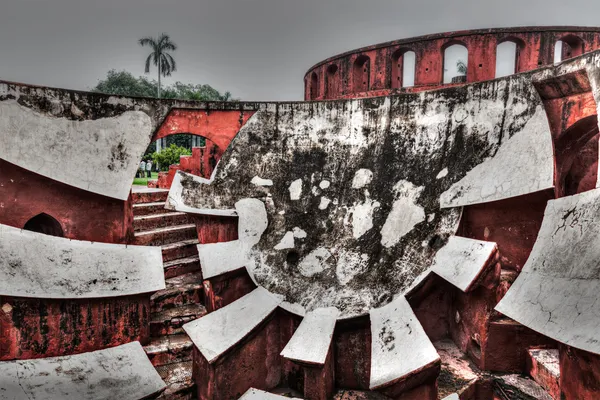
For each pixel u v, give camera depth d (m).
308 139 8.08
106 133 7.41
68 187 6.99
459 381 5.58
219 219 7.59
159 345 6.53
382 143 7.59
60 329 5.66
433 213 6.53
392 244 6.61
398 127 7.52
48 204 6.83
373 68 10.88
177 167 12.97
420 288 6.02
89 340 5.91
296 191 7.72
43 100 6.80
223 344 5.62
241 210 7.60
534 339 5.69
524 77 6.17
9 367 5.04
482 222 6.38
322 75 12.88
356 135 7.82
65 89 7.04
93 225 7.29
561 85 5.62
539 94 6.01
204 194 7.82
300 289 6.57
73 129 7.07
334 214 7.30
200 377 5.80
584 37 9.81
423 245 6.33
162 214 9.84
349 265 6.69
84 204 7.18
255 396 5.33
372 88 10.94
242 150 8.19
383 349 5.27
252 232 7.36
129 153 7.61
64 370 5.26
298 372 6.20
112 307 6.12
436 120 7.16
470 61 9.67
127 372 5.45
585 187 6.63
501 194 5.85
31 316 5.41
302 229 7.31
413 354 4.95
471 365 5.96
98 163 7.22
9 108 6.43
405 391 4.77
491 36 9.51
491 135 6.45
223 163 8.11
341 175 7.64
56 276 5.80
